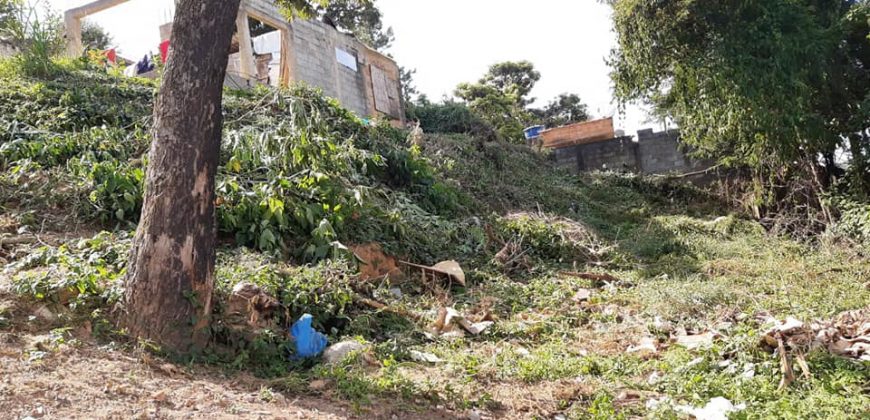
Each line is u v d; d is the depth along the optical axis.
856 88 12.44
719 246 11.95
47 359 3.99
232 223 7.19
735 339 5.56
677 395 4.83
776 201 14.67
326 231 7.39
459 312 7.05
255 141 8.70
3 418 3.24
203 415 3.71
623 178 18.77
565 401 4.75
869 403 4.42
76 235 6.71
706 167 19.20
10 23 11.50
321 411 4.10
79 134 8.53
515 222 11.34
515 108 31.92
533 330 6.64
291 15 8.50
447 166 13.69
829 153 13.39
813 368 5.03
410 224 9.41
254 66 14.43
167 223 4.67
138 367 4.20
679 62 13.73
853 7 11.59
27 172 7.43
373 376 4.83
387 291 7.04
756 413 4.38
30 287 4.71
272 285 5.79
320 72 15.88
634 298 8.02
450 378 5.08
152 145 4.82
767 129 12.48
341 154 9.44
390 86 19.28
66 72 11.09
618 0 13.86
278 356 5.09
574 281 9.14
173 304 4.64
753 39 12.34
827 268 9.80
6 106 9.00
